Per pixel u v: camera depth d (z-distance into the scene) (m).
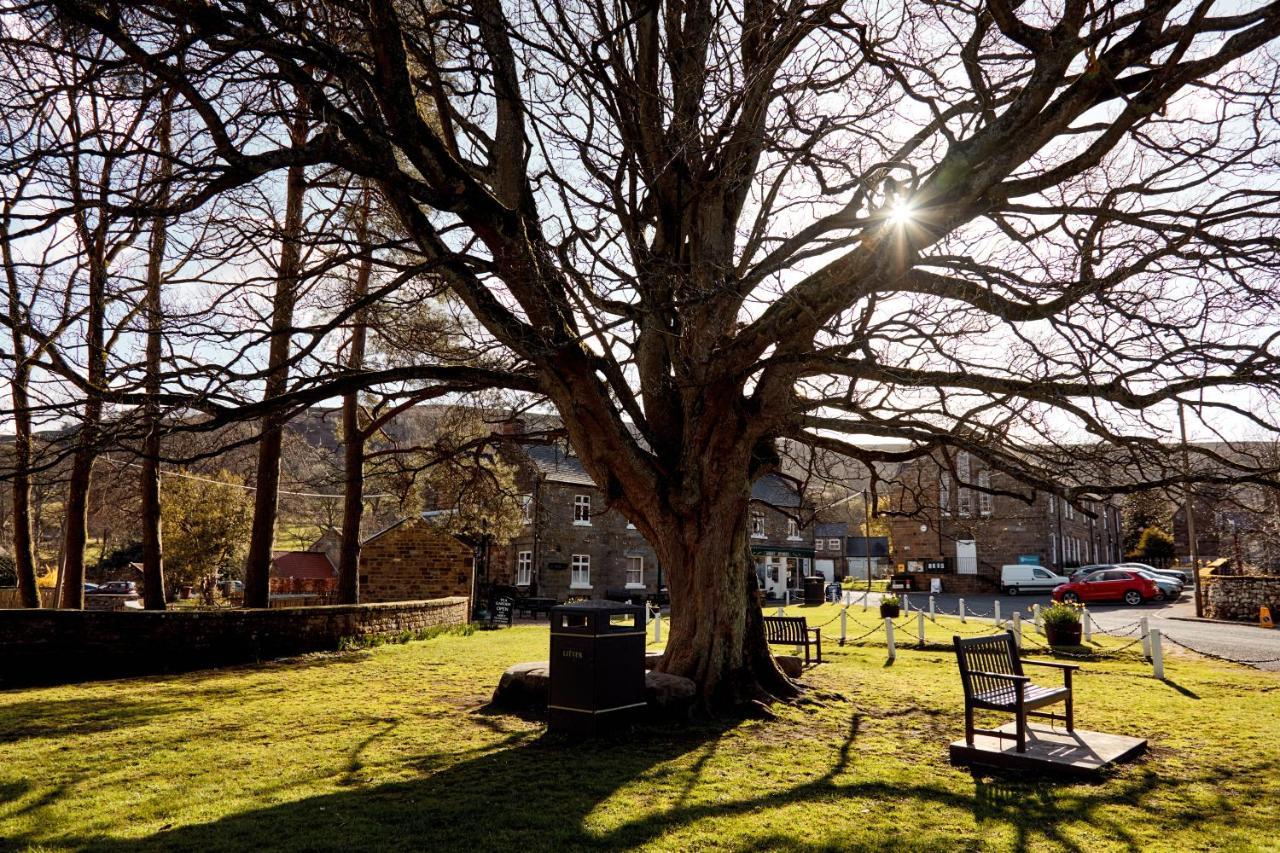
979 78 9.27
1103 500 10.18
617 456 10.11
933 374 8.95
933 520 13.34
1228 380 7.93
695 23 10.72
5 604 28.83
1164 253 8.18
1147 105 7.55
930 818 6.08
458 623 26.75
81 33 7.79
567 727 8.87
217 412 9.15
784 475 13.96
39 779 6.98
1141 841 5.59
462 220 9.25
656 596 41.19
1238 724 9.70
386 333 15.08
